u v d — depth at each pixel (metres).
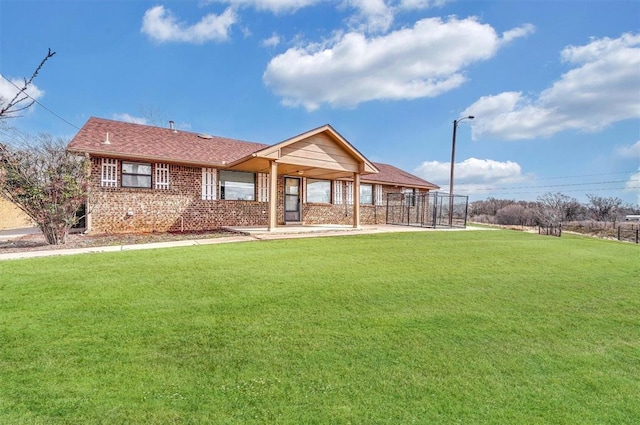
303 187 17.41
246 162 12.80
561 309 4.73
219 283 5.40
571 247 10.91
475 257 8.30
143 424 2.22
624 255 9.75
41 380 2.69
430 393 2.66
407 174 24.58
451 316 4.32
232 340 3.47
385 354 3.27
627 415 2.48
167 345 3.33
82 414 2.30
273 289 5.17
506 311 4.57
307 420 2.31
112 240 10.22
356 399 2.55
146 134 14.64
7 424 2.19
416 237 12.00
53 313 4.02
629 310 4.76
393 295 5.08
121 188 12.23
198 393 2.58
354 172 14.32
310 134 12.67
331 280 5.77
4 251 8.07
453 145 22.72
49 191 9.33
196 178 13.90
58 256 7.25
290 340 3.50
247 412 2.38
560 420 2.40
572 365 3.19
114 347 3.26
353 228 14.56
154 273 5.90
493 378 2.91
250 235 11.58
